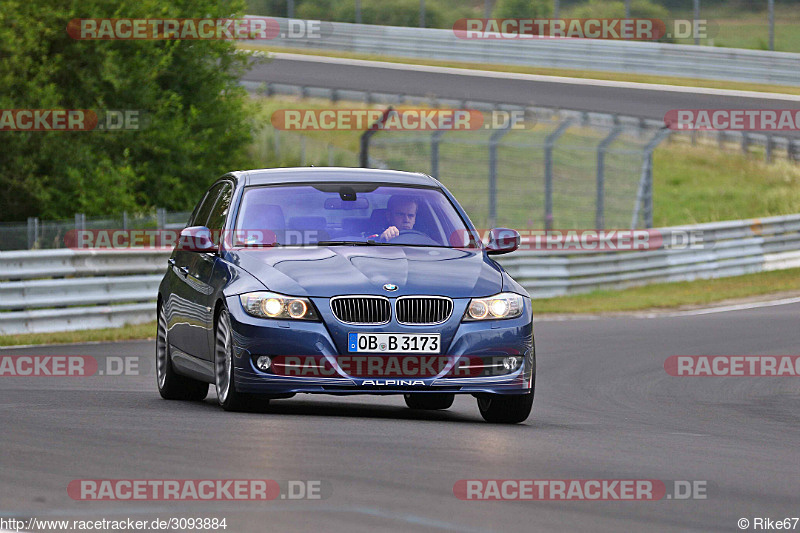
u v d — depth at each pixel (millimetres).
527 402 29109
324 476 19562
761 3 190125
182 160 106375
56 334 55062
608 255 90500
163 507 17062
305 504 17312
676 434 28359
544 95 155875
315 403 33969
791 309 76188
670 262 95312
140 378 39812
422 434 25422
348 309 27844
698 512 17828
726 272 100312
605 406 35281
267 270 28844
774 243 105562
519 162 137625
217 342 29391
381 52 186250
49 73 94750
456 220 32062
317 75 168000
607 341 56531
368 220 31250
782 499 19281
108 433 24250
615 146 142000
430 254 30125
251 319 27922
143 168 102188
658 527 16594
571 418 31641
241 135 114500
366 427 26172
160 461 20750
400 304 28000
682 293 88438
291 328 27688
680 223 141875
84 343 52438
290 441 23391
